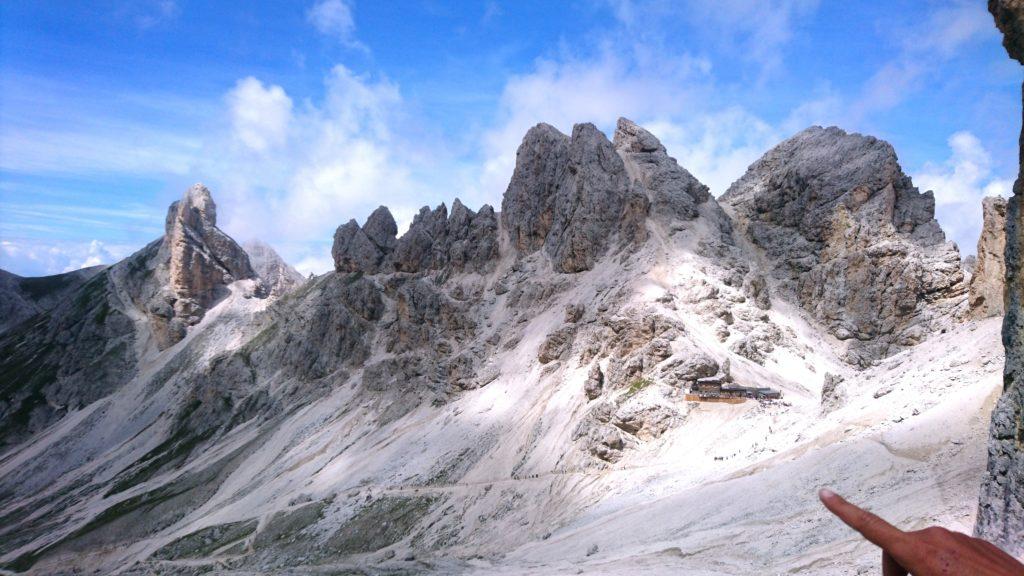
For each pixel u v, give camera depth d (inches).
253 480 5935.0
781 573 1403.8
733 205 7032.5
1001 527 982.4
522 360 5620.1
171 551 4881.9
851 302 5511.8
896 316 5329.7
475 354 5979.3
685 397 3976.4
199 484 6309.1
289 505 4965.6
